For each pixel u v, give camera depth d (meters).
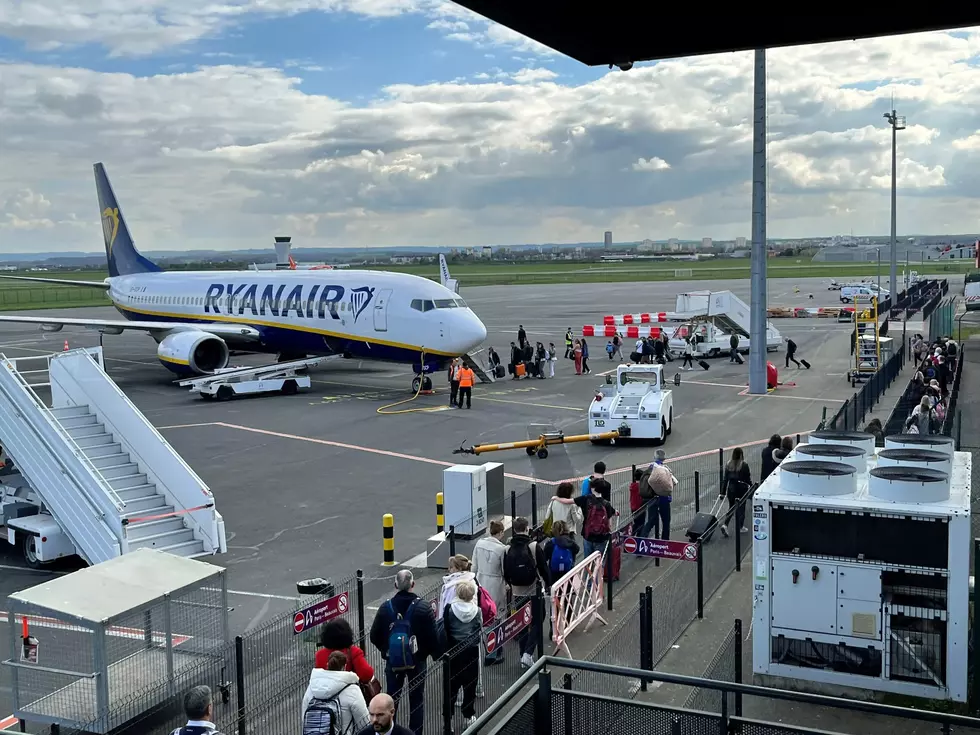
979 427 30.00
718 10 4.30
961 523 11.23
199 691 9.01
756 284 39.50
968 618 11.41
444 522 18.77
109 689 12.13
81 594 12.36
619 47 4.70
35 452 19.95
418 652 11.25
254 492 25.17
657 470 18.53
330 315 44.22
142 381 48.62
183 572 13.21
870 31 4.43
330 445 31.20
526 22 4.38
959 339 61.41
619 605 15.88
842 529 11.94
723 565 16.95
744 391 40.88
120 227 60.84
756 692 7.98
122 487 20.78
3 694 13.37
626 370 31.34
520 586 13.68
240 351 51.38
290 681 12.82
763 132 38.06
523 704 8.62
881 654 11.81
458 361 41.16
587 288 160.38
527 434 32.41
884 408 34.34
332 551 19.77
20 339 79.38
